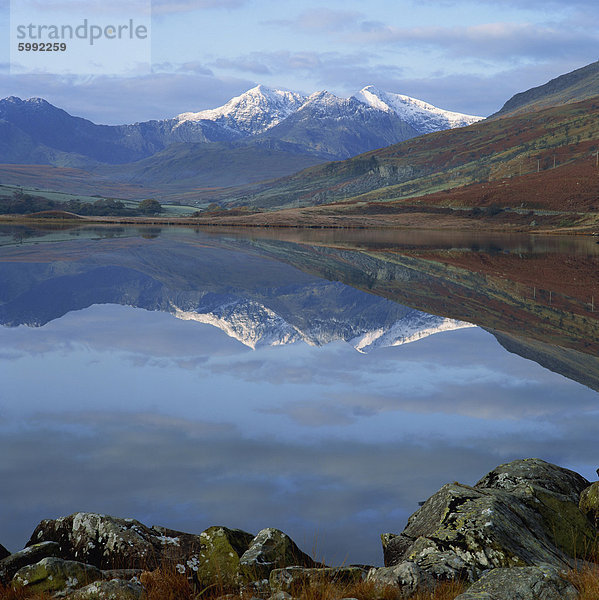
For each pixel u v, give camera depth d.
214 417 17.33
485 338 31.50
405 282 58.62
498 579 7.08
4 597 7.25
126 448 14.66
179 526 10.50
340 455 14.08
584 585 6.96
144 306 42.50
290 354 27.17
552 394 20.03
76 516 9.09
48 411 17.97
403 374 23.20
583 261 79.00
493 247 107.94
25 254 80.19
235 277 61.88
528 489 10.05
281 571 7.79
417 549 8.48
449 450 14.45
